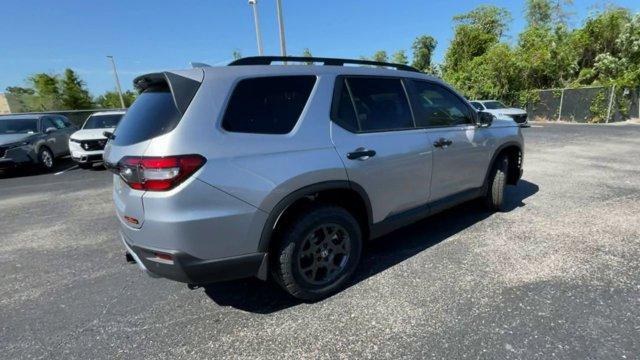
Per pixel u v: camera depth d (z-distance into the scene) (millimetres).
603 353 2066
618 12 20859
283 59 2697
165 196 2098
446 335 2285
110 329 2535
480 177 4082
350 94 2898
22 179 9078
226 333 2434
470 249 3465
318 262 2717
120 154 2359
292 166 2428
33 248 4137
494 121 4301
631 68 19578
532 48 22000
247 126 2340
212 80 2299
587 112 18219
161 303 2840
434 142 3400
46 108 35812
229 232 2270
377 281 2979
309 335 2371
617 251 3299
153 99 2465
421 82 3525
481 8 32125
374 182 2906
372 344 2250
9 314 2781
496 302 2596
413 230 4035
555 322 2350
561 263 3111
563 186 5578
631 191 5164
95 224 4934
